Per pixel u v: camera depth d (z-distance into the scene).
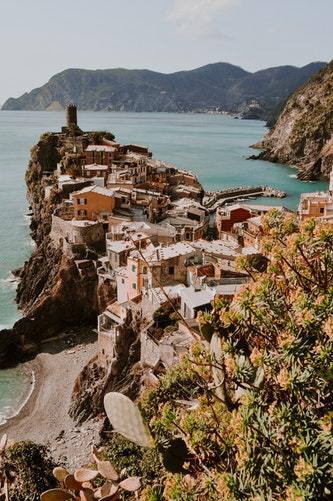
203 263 72.69
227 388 11.97
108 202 106.75
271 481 9.16
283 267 12.11
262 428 9.43
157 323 60.22
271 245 13.15
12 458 33.28
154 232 92.62
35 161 172.88
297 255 11.76
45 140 175.38
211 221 143.25
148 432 10.93
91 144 178.50
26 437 61.56
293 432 9.09
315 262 11.77
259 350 10.99
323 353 9.17
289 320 10.76
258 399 9.77
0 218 158.75
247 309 11.23
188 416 11.97
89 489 13.48
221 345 11.65
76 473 13.80
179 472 11.77
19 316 95.75
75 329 89.56
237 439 9.77
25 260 122.56
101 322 72.94
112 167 149.12
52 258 99.88
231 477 9.66
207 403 12.18
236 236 103.56
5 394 71.75
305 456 8.51
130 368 62.97
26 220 157.50
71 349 83.88
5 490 20.22
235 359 11.10
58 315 88.12
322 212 107.25
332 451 8.43
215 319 12.38
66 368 78.19
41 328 86.06
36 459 34.00
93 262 91.19
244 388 10.58
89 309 90.81
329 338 9.65
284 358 9.53
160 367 55.34
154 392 18.80
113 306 75.44
